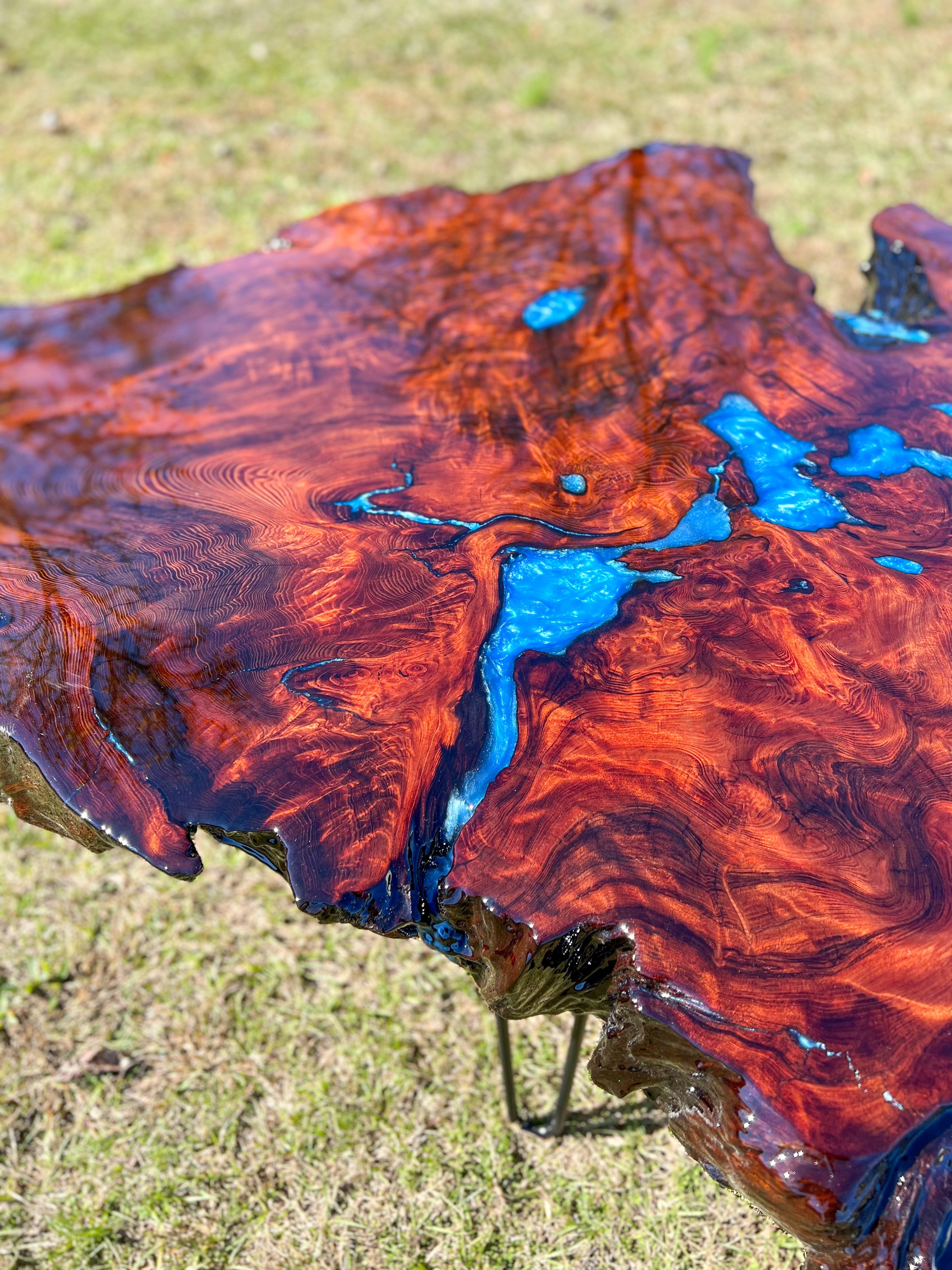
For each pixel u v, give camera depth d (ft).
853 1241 3.63
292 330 5.87
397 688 4.31
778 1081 3.67
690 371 5.45
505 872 3.96
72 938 6.06
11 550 4.79
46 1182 5.41
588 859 3.96
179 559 4.72
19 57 14.43
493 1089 5.58
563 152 11.88
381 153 12.01
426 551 4.71
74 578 4.66
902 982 3.77
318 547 4.75
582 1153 5.41
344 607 4.53
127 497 5.03
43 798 4.27
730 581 4.58
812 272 9.79
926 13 14.34
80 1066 5.69
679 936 3.84
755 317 5.74
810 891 3.90
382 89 13.30
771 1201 3.64
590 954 3.91
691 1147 3.85
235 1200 5.35
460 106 12.88
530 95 12.67
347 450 5.18
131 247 10.58
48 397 5.62
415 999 5.83
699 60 13.55
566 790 4.08
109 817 4.09
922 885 3.90
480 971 4.09
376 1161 5.42
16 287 10.05
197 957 5.98
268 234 10.68
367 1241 5.24
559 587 4.57
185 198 11.31
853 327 5.79
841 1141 3.61
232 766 4.16
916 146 11.58
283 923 6.09
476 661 4.37
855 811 4.03
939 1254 3.60
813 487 4.91
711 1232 5.20
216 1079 5.65
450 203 6.65
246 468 5.13
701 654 4.37
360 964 5.95
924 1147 3.66
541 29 14.62
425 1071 5.64
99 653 4.41
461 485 4.98
